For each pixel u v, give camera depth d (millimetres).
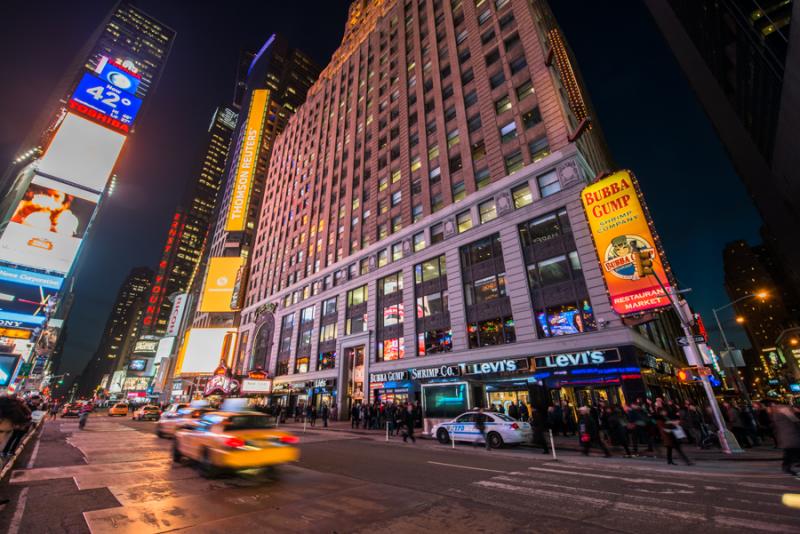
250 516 6129
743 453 12836
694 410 15500
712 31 17375
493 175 28078
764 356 145625
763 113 16609
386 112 42688
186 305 114688
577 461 12117
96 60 161375
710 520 5691
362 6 59500
